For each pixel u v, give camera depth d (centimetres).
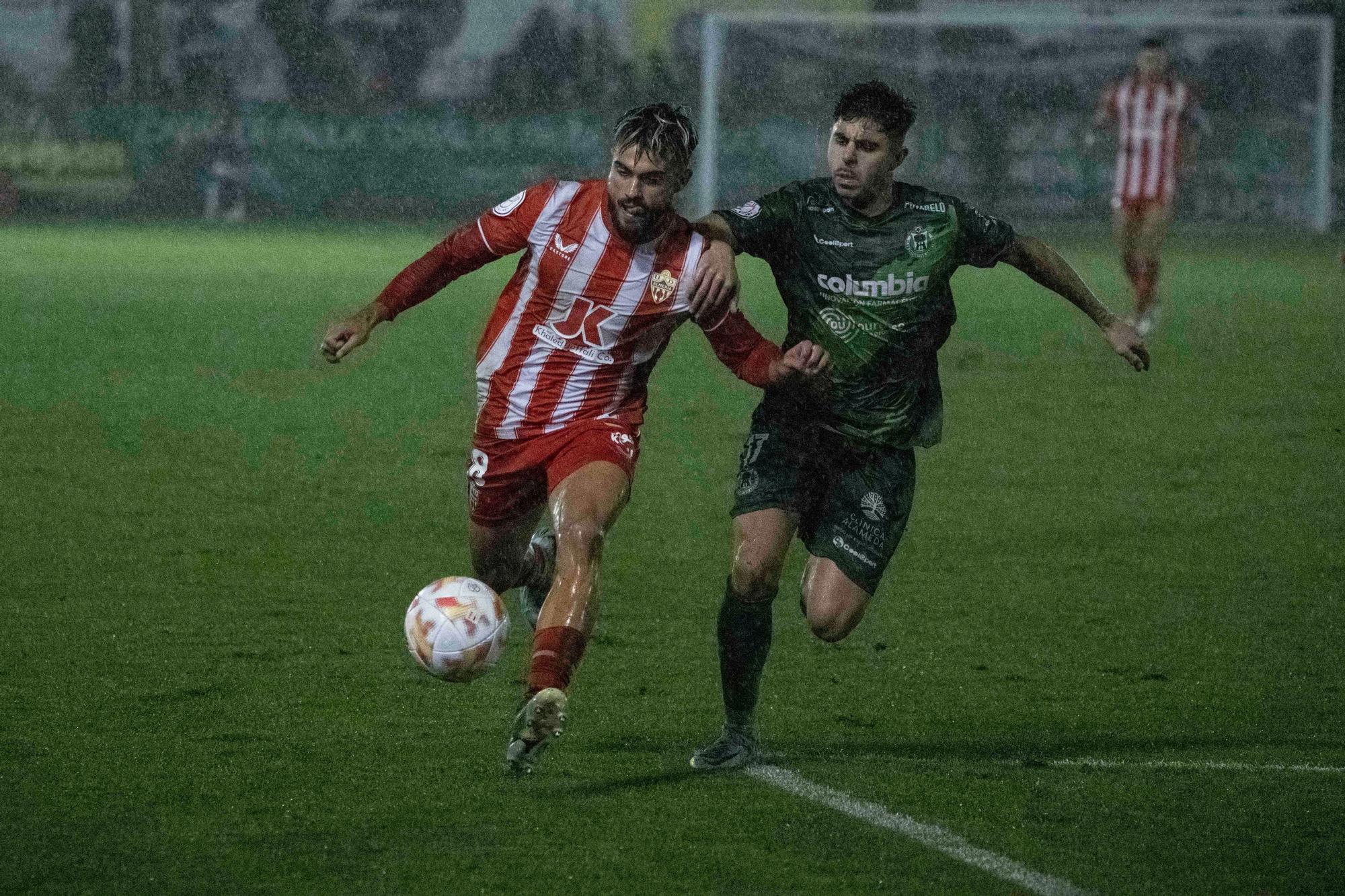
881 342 1333
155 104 9069
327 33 9131
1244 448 2842
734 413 3180
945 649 1702
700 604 1858
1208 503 2428
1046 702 1520
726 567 2033
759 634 1304
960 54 8831
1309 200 8625
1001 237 1343
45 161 8738
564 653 1194
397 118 8688
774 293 5491
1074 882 1066
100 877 1048
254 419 3005
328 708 1436
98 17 9025
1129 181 4338
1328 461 2736
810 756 1348
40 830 1130
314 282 5450
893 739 1405
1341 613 1853
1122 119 4294
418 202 8706
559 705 1154
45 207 8731
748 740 1319
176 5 9081
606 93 9069
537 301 1330
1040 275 1358
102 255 6375
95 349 3838
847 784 1264
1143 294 4400
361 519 2248
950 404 3262
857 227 1330
